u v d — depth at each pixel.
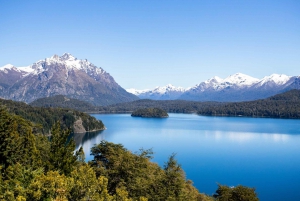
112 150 50.91
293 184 77.19
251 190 55.19
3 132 45.25
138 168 44.28
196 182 78.69
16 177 31.31
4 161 43.59
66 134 46.28
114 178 41.75
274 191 71.81
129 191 39.75
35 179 27.83
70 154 44.69
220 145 139.50
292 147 132.38
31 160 43.88
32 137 50.31
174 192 39.09
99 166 48.78
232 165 98.19
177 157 110.88
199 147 134.00
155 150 126.00
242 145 139.12
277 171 90.31
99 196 27.19
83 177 27.45
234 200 53.16
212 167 95.38
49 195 25.33
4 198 24.86
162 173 44.72
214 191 71.62
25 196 24.84
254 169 92.56
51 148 45.59
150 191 38.69
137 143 146.62
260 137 166.88
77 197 26.25
